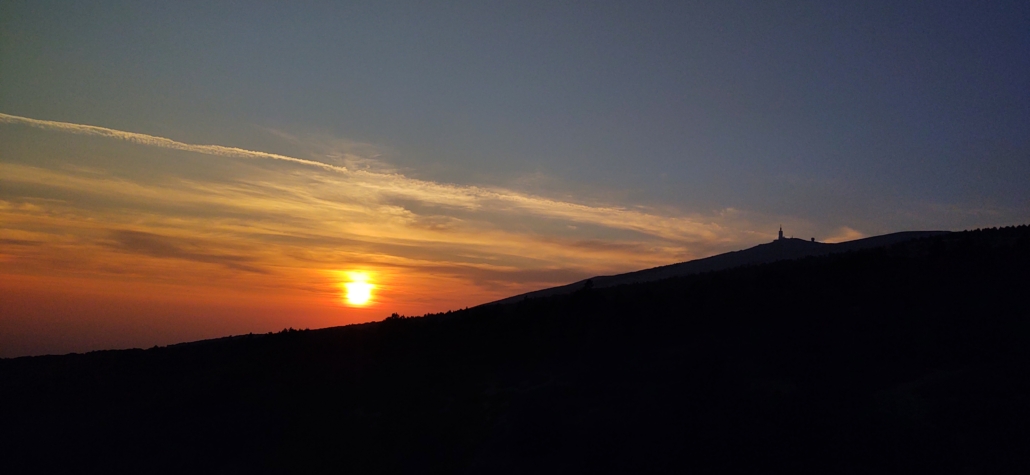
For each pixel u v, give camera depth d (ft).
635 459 59.06
